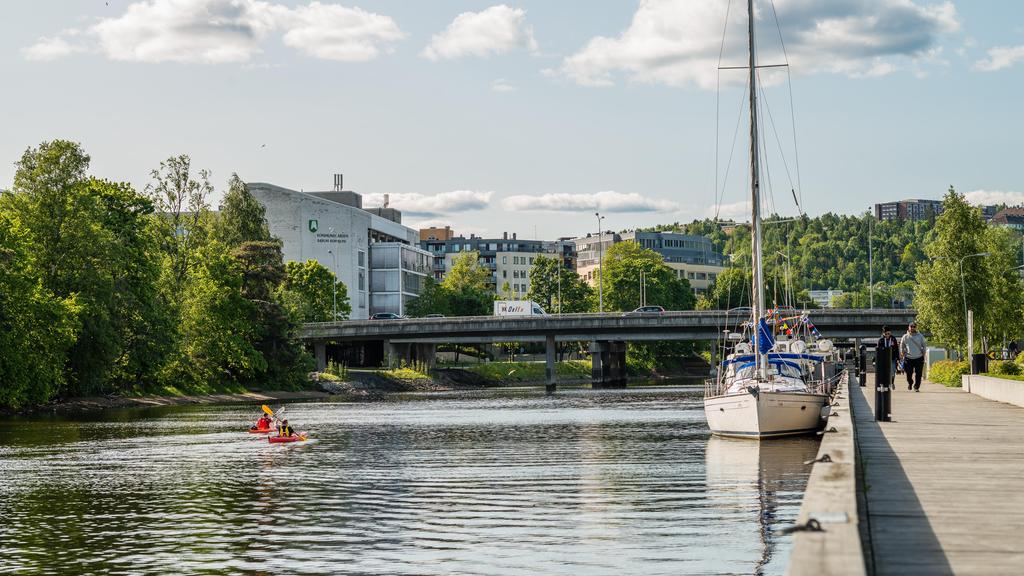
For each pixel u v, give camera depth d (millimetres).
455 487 33406
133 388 104688
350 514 28156
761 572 19891
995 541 13602
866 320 126688
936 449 24438
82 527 27094
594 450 45125
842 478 14156
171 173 119188
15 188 93562
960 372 56875
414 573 20656
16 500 32281
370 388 134875
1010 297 118438
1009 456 22969
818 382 48875
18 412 86500
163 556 22969
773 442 44000
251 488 34406
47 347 86875
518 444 49312
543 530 24859
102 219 98750
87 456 46531
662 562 20906
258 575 20891
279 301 130000
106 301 93500
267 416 59938
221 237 137250
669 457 40625
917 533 14133
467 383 156625
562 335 140625
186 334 114375
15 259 83938
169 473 39250
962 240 112688
